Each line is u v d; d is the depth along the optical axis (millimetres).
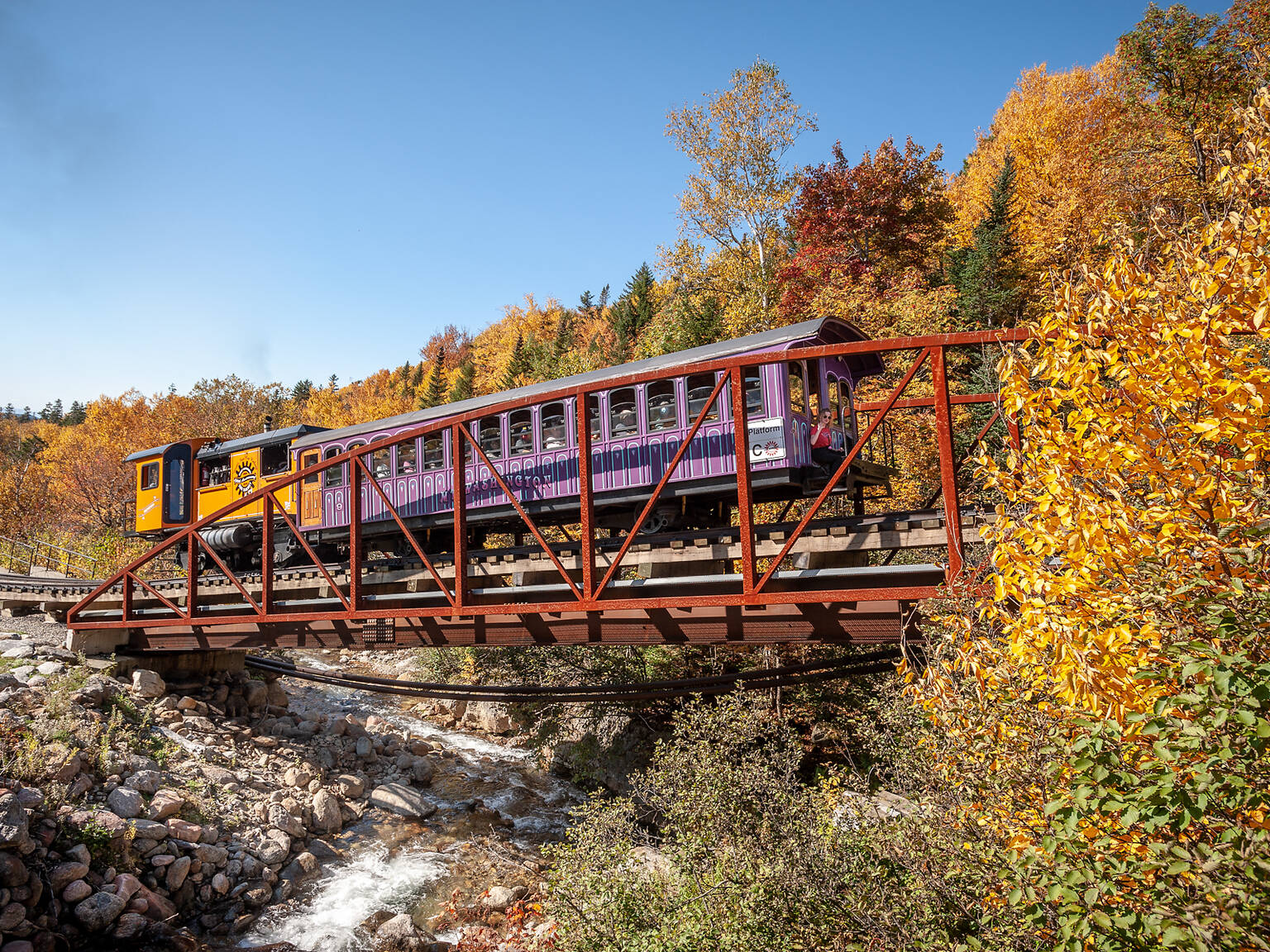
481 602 11352
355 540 11508
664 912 8047
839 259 30906
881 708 9953
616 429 12148
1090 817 4273
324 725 16938
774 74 30594
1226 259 3854
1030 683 5066
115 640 15758
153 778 11344
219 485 19766
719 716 10625
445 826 13688
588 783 16516
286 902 10625
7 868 8469
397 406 71125
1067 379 4418
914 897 6812
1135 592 4016
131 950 8875
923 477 20719
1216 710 3391
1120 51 27594
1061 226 28594
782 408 10781
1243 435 3768
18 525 44344
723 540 9352
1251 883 3525
